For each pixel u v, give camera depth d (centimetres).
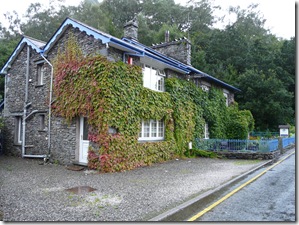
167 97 1444
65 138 1224
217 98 2064
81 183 822
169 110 1440
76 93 1156
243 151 1546
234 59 3931
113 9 4356
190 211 567
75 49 1234
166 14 4616
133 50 1184
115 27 3906
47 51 1361
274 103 3130
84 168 1097
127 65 1158
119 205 593
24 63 1543
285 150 1930
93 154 1075
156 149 1323
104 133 1037
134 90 1184
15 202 609
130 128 1141
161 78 1497
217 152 1573
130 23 1599
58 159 1242
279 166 1230
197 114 1747
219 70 3612
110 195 679
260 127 3297
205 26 4822
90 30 1144
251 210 576
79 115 1165
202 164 1280
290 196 692
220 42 4106
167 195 681
